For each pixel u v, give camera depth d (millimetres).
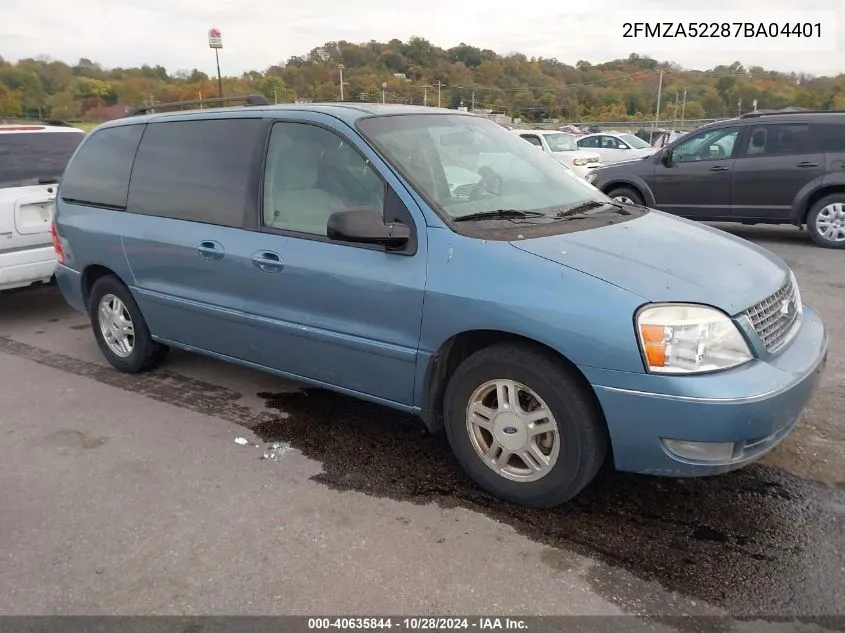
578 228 3439
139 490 3549
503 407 3205
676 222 3877
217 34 30797
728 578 2760
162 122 4672
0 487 3621
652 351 2781
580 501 3322
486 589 2736
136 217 4695
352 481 3574
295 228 3828
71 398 4820
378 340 3494
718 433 2762
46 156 6938
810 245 9711
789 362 3004
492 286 3080
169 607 2693
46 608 2709
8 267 6309
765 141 9711
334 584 2789
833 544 2957
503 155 4121
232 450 3961
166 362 5480
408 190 3412
